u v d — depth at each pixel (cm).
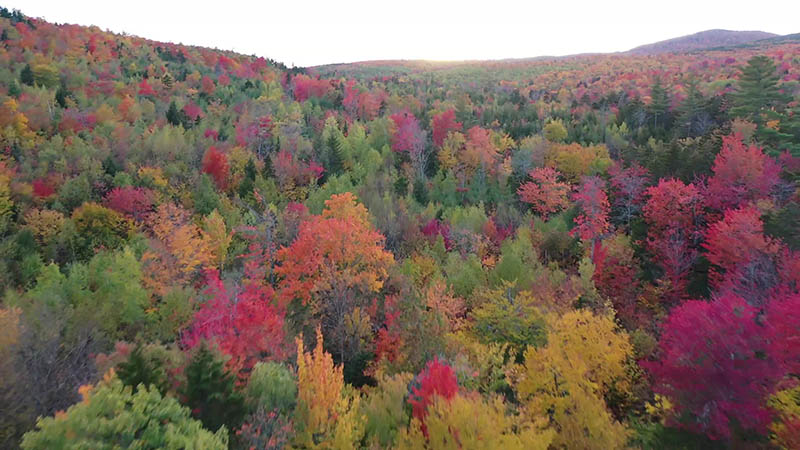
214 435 1170
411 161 7944
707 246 3050
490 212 6106
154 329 2831
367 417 1736
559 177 6881
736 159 3675
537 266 3703
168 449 1058
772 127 5606
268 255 3816
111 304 2862
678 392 1706
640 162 5769
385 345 2498
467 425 1392
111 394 1101
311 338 2727
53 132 6938
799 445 1402
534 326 2697
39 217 4419
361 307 2816
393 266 3522
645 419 2042
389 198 5306
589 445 1620
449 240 4631
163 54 14438
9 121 6303
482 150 7569
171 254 3969
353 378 2398
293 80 14750
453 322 2825
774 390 1579
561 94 14412
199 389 1430
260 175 6181
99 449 996
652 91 9744
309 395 1571
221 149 7200
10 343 1806
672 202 3712
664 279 3316
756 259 2619
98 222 4534
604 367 2086
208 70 14262
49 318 2166
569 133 8731
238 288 2680
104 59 11969
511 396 2173
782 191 3584
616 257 3569
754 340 1549
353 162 7281
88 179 5444
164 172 6016
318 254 3162
